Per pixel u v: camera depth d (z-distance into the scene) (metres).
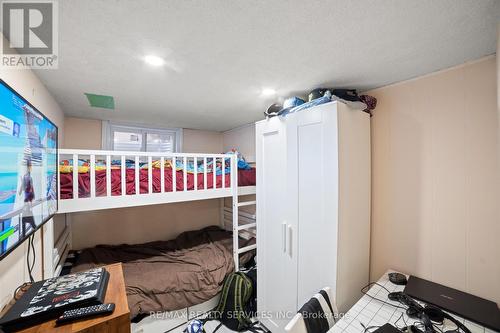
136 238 3.12
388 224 1.67
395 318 1.14
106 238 2.92
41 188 1.09
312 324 1.12
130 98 2.00
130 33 1.03
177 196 2.13
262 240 2.02
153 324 1.92
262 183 2.02
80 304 0.75
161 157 2.05
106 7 0.85
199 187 2.36
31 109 0.96
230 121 3.02
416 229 1.54
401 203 1.61
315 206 1.54
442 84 1.42
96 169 1.81
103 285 0.88
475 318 1.10
